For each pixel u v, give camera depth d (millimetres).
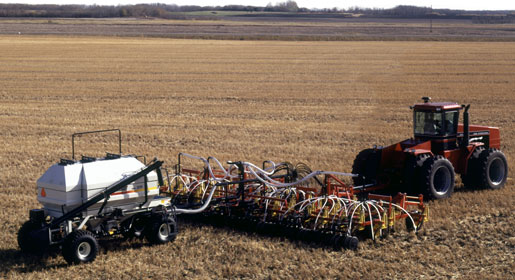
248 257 10477
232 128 25297
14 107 32062
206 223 12773
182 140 22625
